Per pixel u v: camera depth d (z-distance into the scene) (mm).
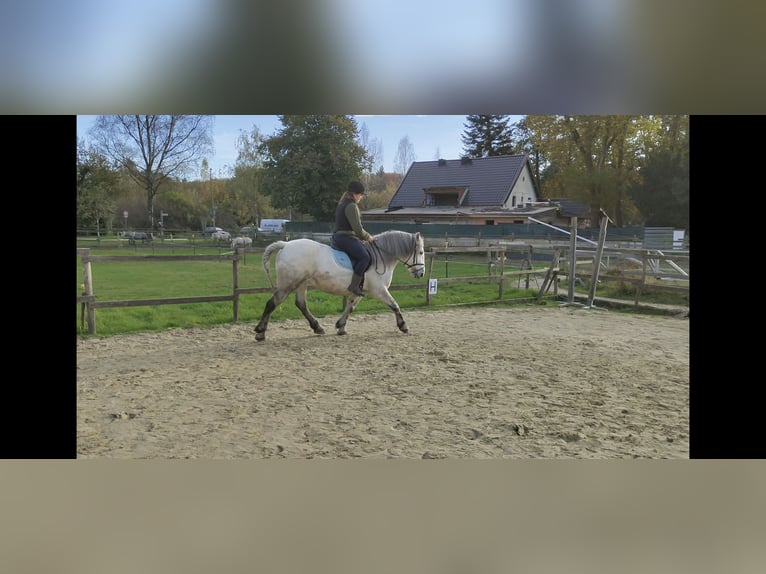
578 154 28406
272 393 4684
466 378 5246
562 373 5508
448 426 3973
